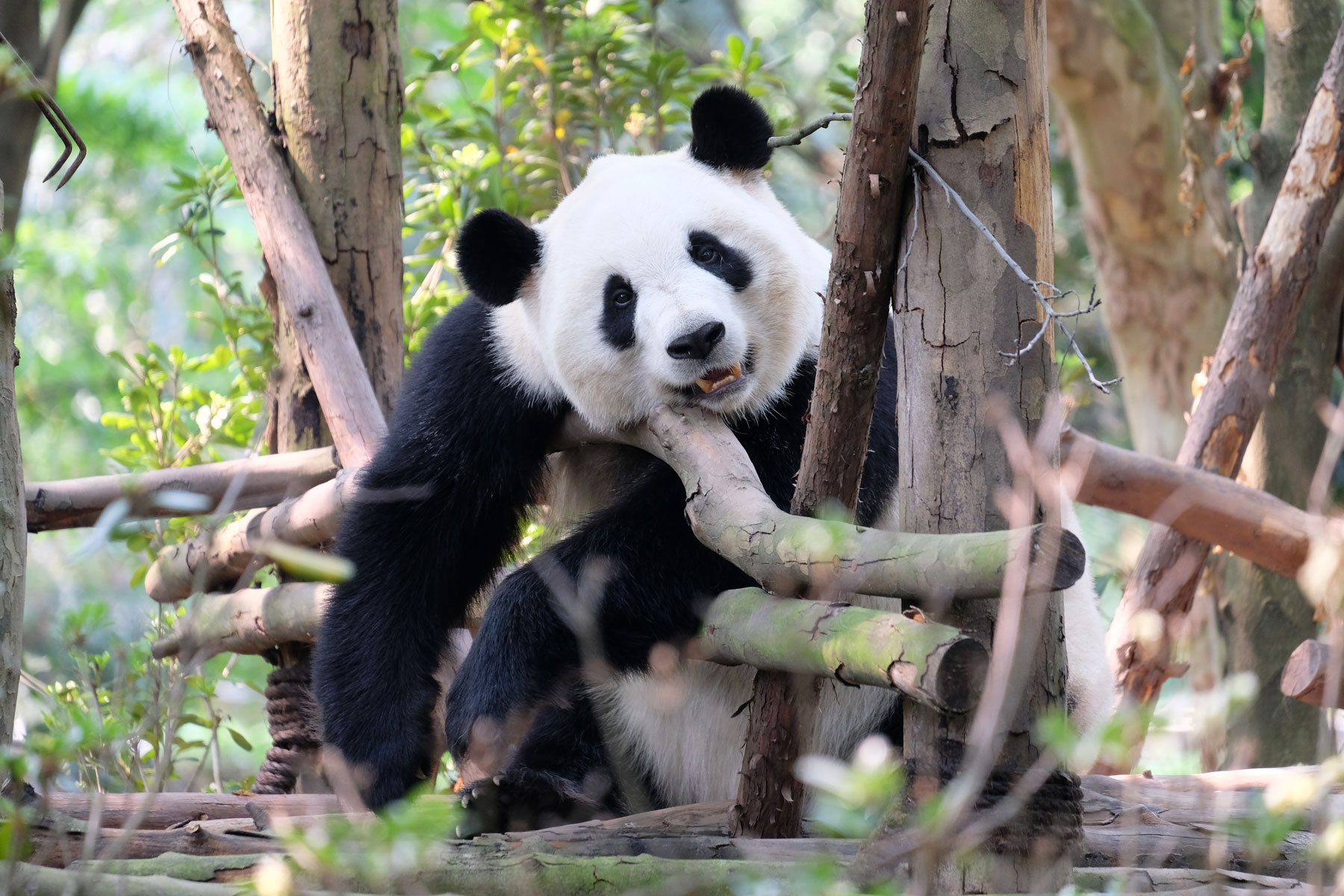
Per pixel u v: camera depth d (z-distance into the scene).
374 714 8.32
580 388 8.23
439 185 13.71
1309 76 12.93
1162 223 14.88
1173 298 15.06
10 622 5.89
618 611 7.89
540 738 8.90
